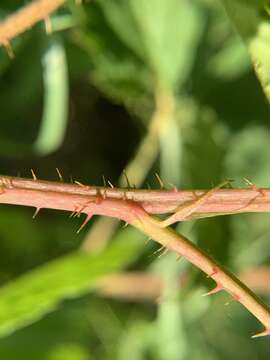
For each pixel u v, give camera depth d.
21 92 0.50
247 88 0.50
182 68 0.47
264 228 0.50
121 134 0.56
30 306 0.40
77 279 0.42
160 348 0.51
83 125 0.56
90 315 0.50
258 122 0.51
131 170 0.48
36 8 0.34
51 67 0.46
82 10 0.44
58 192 0.29
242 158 0.51
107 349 0.51
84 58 0.50
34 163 0.56
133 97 0.47
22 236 0.52
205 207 0.28
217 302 0.52
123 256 0.43
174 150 0.47
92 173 0.56
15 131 0.50
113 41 0.46
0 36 0.34
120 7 0.45
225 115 0.50
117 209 0.29
